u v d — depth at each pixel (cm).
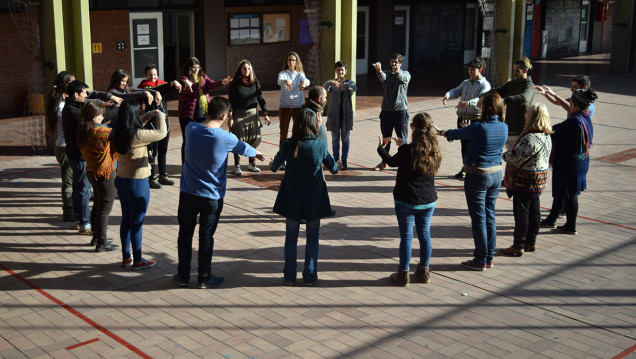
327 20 1509
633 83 2147
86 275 652
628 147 1252
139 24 1759
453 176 1036
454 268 680
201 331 543
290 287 632
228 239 754
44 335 532
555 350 517
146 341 525
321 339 531
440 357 505
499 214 859
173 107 1645
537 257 711
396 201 620
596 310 588
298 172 604
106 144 672
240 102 1000
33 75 1170
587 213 859
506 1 1864
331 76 1535
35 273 654
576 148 748
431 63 2547
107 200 698
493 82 1927
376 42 2317
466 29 2639
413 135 608
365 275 662
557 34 2988
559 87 2047
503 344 526
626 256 714
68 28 1136
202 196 598
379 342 527
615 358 505
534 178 686
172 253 713
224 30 1911
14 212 840
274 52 2053
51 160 1119
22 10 1151
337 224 810
